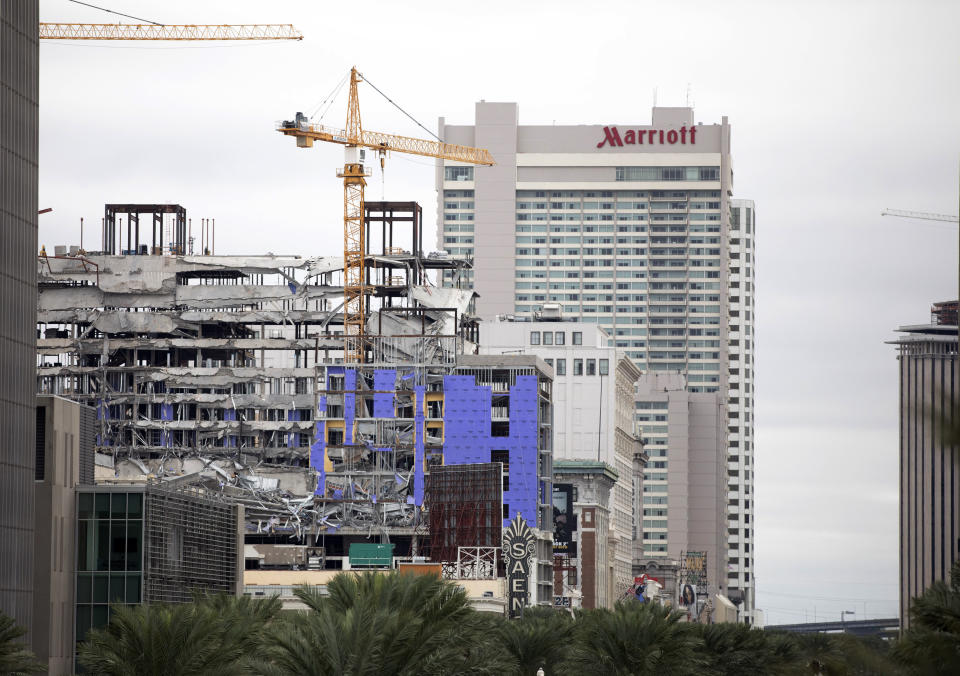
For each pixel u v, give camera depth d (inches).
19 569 7780.5
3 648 5821.9
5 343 7780.5
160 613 5625.0
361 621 5059.1
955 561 5502.0
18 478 7839.6
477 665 5743.1
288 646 5024.6
